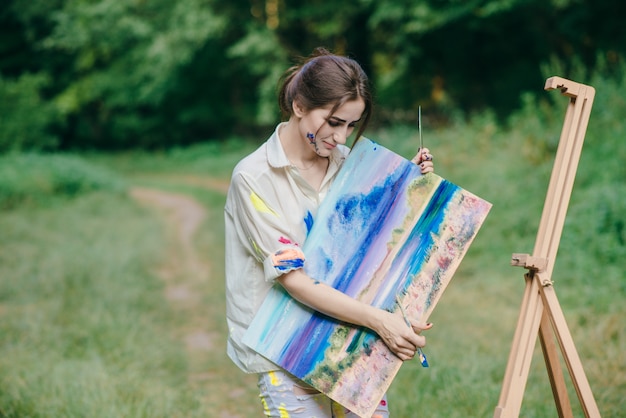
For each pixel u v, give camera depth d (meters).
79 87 27.08
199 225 11.72
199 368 4.80
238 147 25.08
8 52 28.09
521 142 8.84
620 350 4.10
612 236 5.85
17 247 9.05
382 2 15.80
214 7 22.03
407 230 2.14
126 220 12.27
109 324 5.57
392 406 3.69
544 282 1.99
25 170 15.09
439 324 5.21
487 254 6.93
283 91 2.12
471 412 3.51
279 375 2.10
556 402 2.18
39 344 5.10
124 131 27.95
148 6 23.11
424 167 2.17
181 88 26.05
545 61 14.70
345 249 2.11
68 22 24.83
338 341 2.06
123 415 3.63
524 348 1.99
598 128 7.97
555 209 2.03
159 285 7.29
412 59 17.84
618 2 13.10
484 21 15.30
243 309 2.14
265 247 2.03
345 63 1.99
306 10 20.06
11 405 3.72
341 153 2.22
